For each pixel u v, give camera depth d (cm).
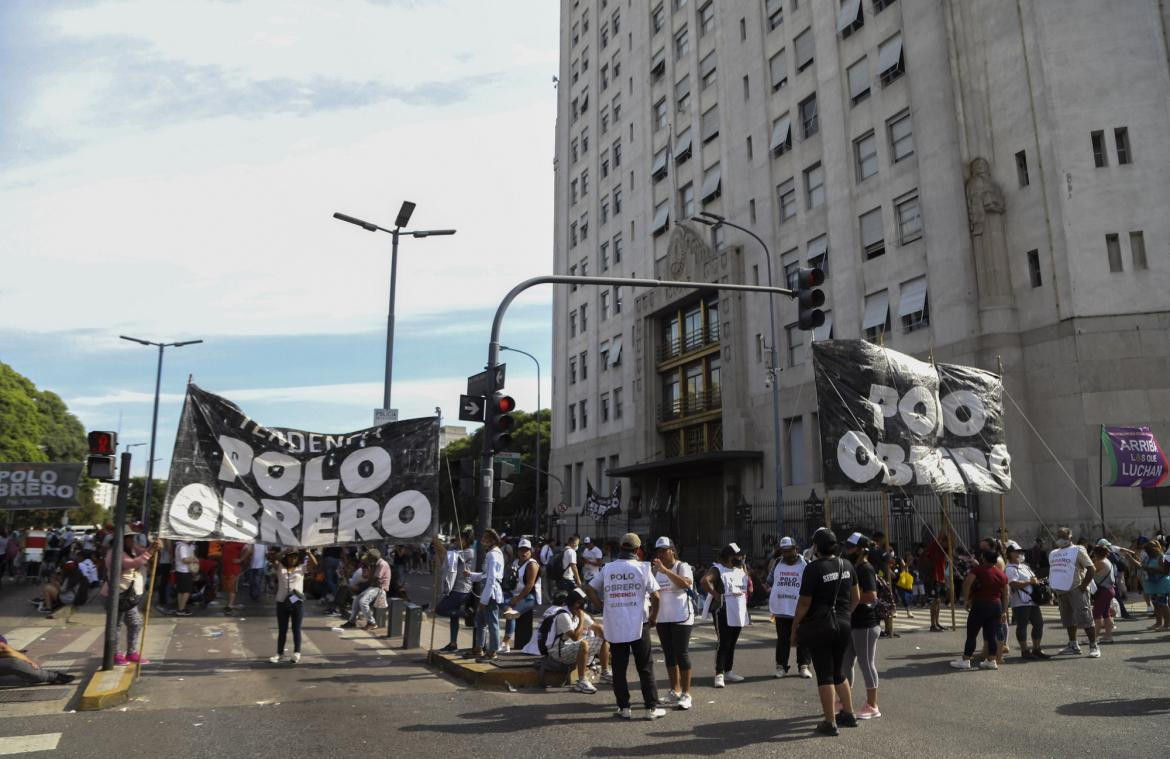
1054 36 2292
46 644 1234
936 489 1468
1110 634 1278
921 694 862
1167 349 2111
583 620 973
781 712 782
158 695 863
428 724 733
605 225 4778
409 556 3728
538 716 770
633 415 4234
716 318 3606
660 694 889
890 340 2677
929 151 2581
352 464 1131
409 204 2072
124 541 1024
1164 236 2166
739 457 3155
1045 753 613
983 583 1030
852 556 786
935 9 2609
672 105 4138
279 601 1113
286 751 634
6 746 645
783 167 3272
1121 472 1980
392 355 2038
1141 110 2231
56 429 5384
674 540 3316
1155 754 606
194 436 1059
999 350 2292
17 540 2641
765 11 3472
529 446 6047
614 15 4875
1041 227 2259
